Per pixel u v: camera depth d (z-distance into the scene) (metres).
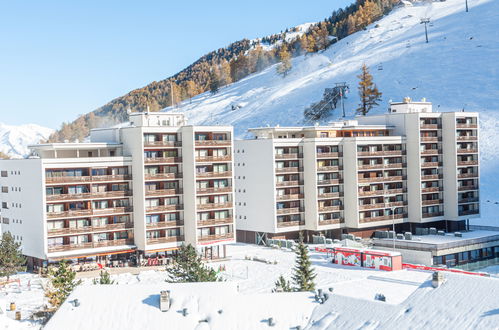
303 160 117.81
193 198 98.19
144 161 95.25
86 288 46.47
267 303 44.84
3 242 85.56
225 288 46.12
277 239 113.75
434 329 38.12
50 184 89.00
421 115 122.38
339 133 122.56
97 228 92.81
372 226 119.00
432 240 106.19
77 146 95.44
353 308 43.12
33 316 66.88
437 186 126.38
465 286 41.16
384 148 122.62
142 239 95.12
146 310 43.81
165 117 104.06
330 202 118.44
